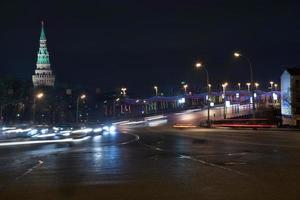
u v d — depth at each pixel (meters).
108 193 13.71
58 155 29.42
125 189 14.39
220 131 72.81
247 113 159.38
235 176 16.72
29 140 52.97
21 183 16.30
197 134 62.22
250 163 21.28
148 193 13.50
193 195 12.92
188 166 20.59
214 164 21.17
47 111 175.50
